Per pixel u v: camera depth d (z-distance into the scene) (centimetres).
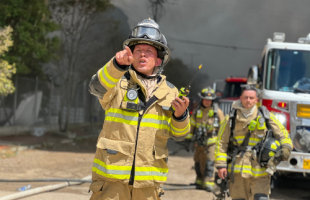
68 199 509
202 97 653
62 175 731
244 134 390
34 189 534
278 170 627
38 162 880
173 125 248
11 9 1213
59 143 1327
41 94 1673
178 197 588
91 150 1199
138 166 236
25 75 1591
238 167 384
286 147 381
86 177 672
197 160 684
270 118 391
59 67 1638
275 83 693
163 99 246
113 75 214
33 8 1263
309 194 657
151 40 242
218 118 664
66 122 1633
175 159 1051
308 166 610
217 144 404
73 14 1591
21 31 1238
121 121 239
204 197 595
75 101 2030
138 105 239
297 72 696
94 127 2075
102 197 238
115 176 233
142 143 237
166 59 260
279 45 710
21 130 1484
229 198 559
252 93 387
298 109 640
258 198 370
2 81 1020
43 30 1321
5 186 591
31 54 1373
